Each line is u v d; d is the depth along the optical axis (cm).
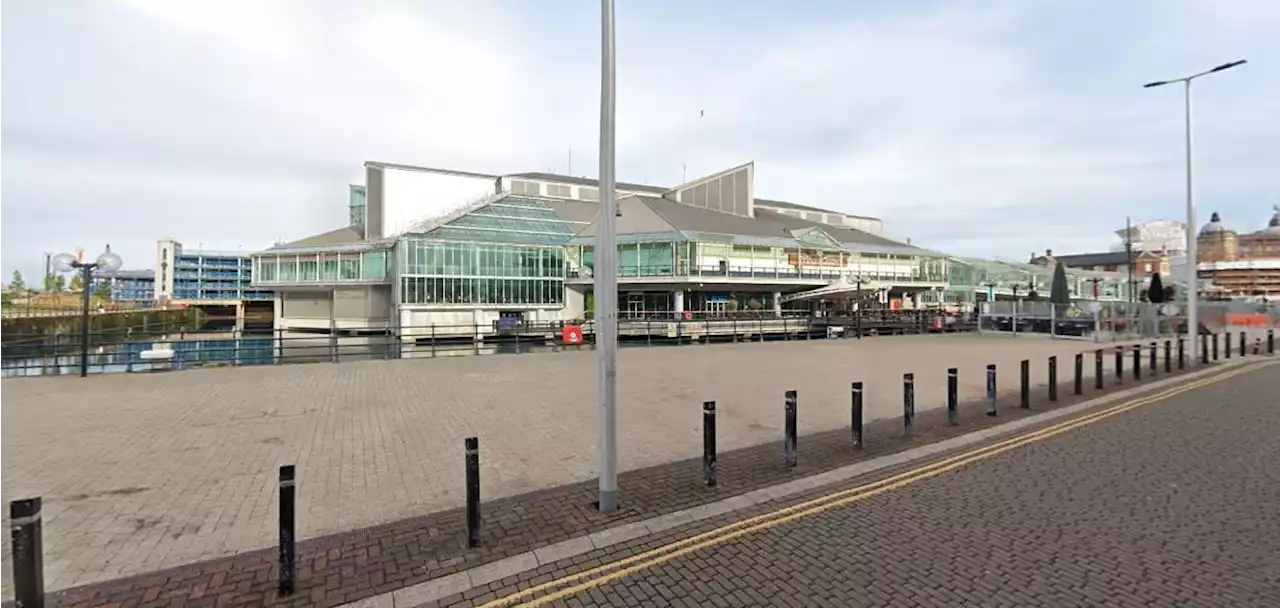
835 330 3338
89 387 1262
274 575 432
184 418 948
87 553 466
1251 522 510
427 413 992
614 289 554
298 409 1023
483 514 545
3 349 2517
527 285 5003
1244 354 1930
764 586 417
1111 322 2772
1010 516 533
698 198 7062
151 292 13162
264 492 607
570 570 442
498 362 1761
